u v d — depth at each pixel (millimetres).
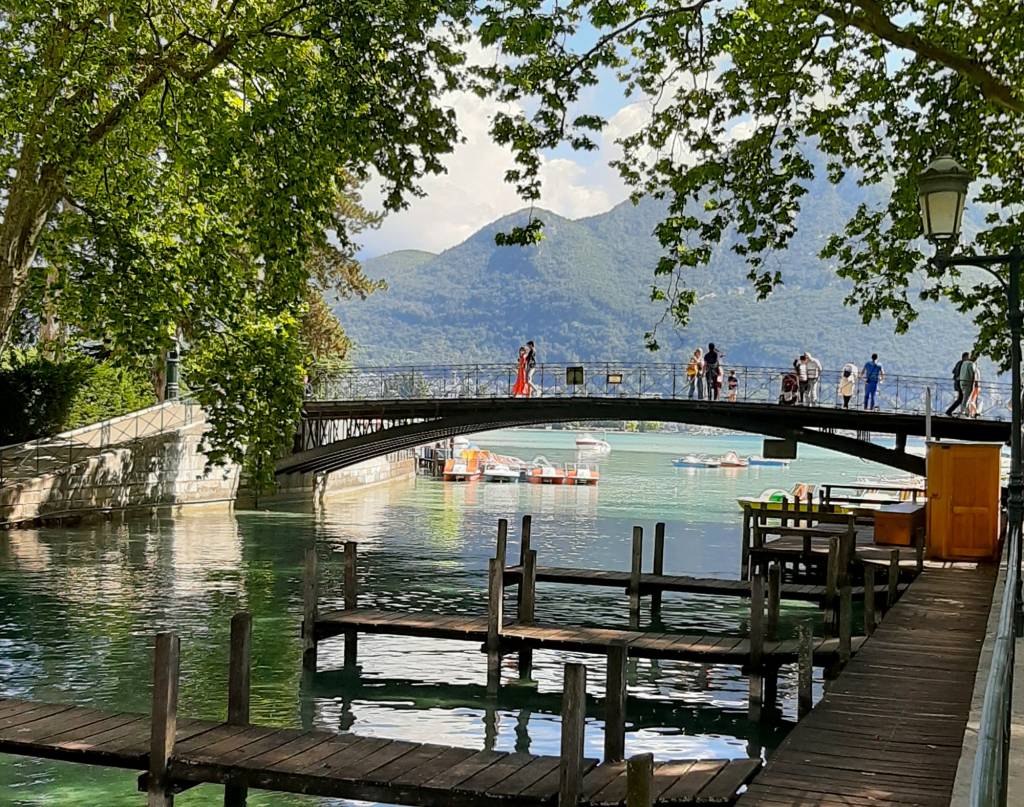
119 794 10289
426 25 16406
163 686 8906
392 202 17219
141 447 34781
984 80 15789
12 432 32562
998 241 20188
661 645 13969
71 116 18984
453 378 38000
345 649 15719
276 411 19500
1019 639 10273
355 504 44562
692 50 16812
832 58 18625
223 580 23703
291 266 18766
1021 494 11891
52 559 25906
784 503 22422
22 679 14703
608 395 35250
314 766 8781
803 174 18734
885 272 20500
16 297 21047
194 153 19500
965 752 6367
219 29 19562
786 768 8133
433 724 13141
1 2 19453
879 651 12031
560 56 16312
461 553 29531
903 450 32094
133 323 19703
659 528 20703
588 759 9188
